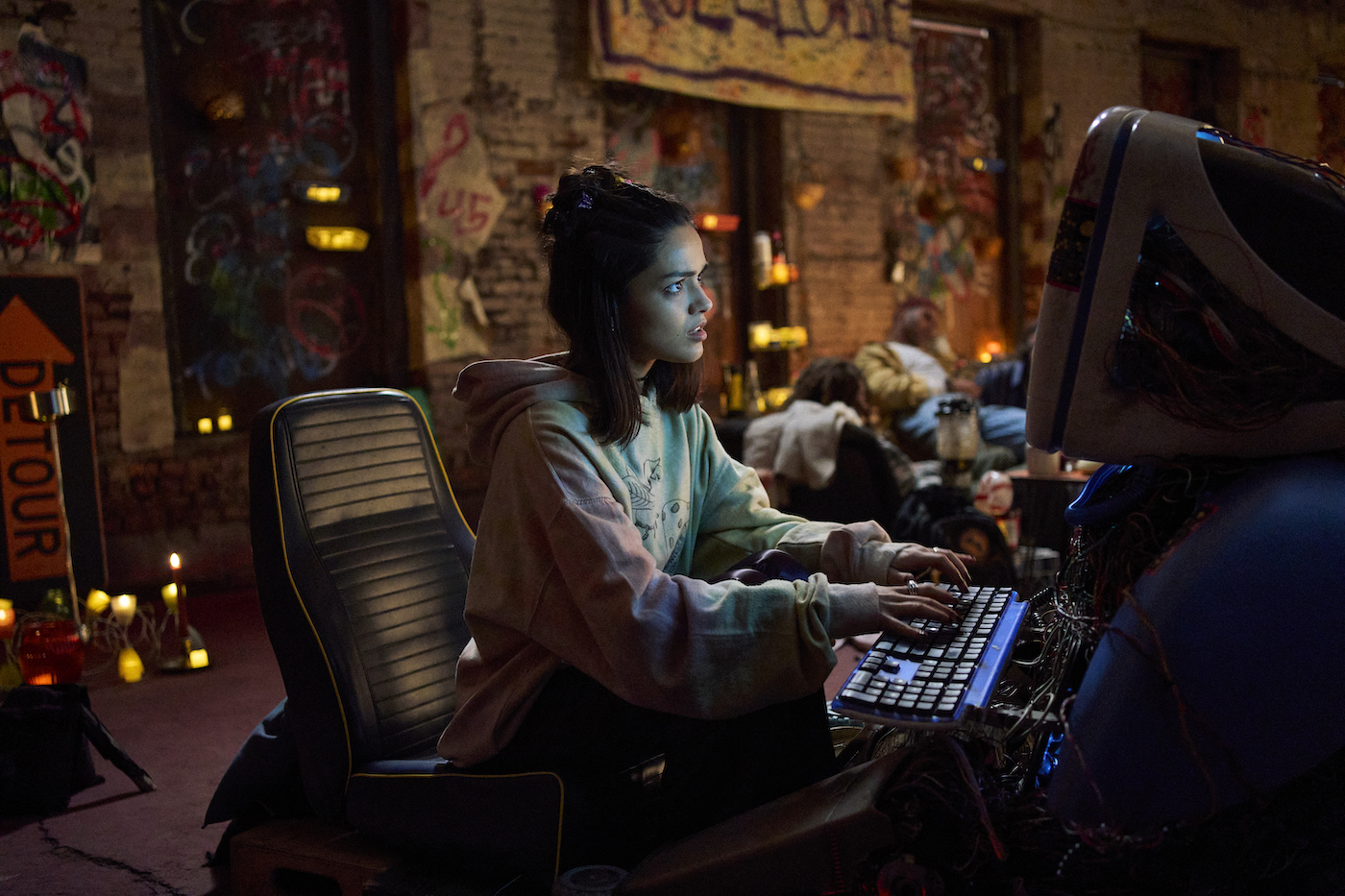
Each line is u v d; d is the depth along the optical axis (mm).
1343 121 10227
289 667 1630
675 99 6301
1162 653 1011
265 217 5066
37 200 4277
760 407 6211
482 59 5414
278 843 1660
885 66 6836
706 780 1333
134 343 4555
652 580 1262
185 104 4820
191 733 2834
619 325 1373
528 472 1327
